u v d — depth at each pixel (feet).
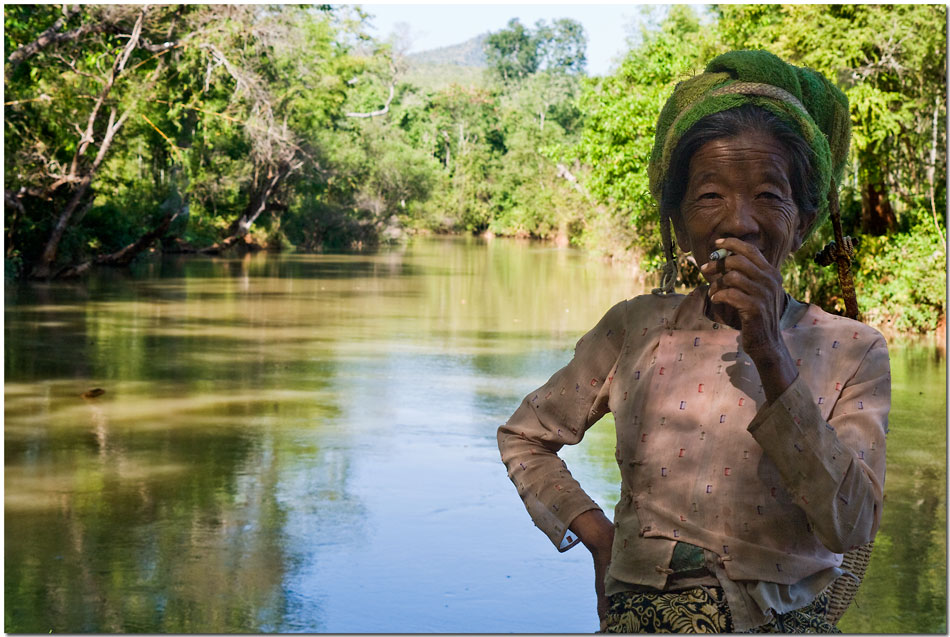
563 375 6.34
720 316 5.81
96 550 19.88
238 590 17.60
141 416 33.22
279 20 104.63
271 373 42.04
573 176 190.80
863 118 58.65
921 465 27.17
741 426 5.46
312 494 24.04
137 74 94.63
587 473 25.58
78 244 98.89
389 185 182.09
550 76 282.97
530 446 6.36
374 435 30.53
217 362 44.83
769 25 71.46
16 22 84.89
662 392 5.71
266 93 114.52
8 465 26.76
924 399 36.42
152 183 128.57
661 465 5.57
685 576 5.44
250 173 139.13
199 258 123.65
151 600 17.08
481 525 21.52
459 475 25.85
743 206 5.56
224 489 24.57
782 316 5.66
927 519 22.20
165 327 57.00
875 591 17.53
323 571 18.52
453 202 256.11
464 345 51.55
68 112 89.71
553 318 64.75
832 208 6.30
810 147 5.69
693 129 5.71
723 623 5.27
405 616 16.39
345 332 56.24
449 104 291.17
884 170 64.23
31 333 53.31
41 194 87.61
